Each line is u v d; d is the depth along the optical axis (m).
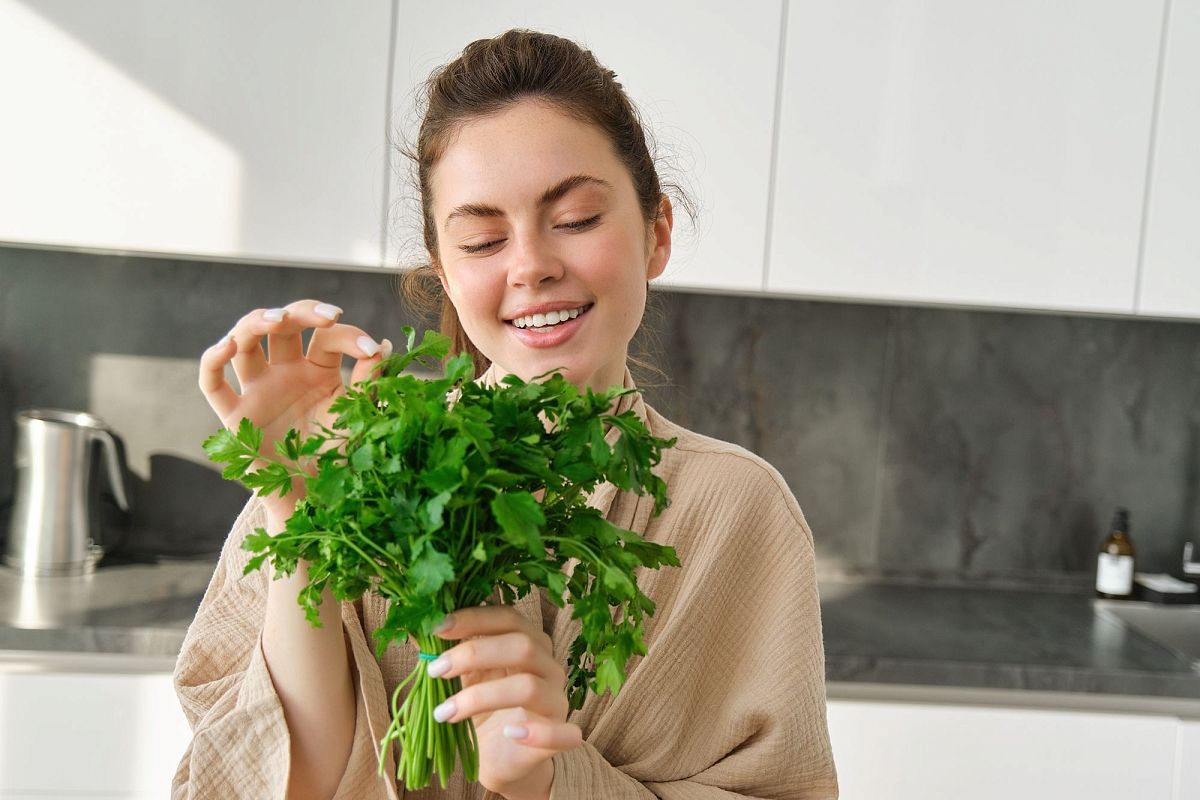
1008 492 2.39
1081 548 2.40
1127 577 2.26
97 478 2.11
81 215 1.83
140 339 2.25
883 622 2.05
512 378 0.63
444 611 0.63
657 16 1.88
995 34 1.92
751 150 1.91
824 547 2.39
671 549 0.67
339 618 0.83
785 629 0.92
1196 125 1.94
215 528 2.29
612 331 0.81
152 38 1.82
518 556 0.63
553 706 0.65
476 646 0.63
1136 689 1.82
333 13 1.84
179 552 2.28
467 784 0.85
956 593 2.32
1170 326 2.37
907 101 1.92
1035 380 2.37
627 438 0.63
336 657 0.82
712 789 0.86
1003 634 2.01
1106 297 1.97
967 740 1.80
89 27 1.80
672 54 1.89
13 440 2.24
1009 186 1.94
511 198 0.77
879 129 1.92
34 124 1.81
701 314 2.35
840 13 1.91
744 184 1.92
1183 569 2.39
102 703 1.72
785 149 1.92
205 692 0.90
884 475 2.38
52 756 1.71
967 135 1.93
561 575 0.62
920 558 2.39
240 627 0.92
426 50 1.85
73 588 1.95
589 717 0.89
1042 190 1.94
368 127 1.86
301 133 1.85
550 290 0.79
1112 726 1.79
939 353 2.37
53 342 2.24
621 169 0.82
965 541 2.39
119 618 1.79
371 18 1.84
